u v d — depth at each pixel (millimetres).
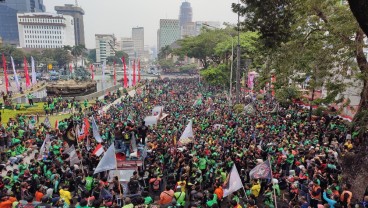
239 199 14117
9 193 12914
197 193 12070
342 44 18562
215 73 56688
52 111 42688
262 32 18938
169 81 86000
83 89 60625
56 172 15594
